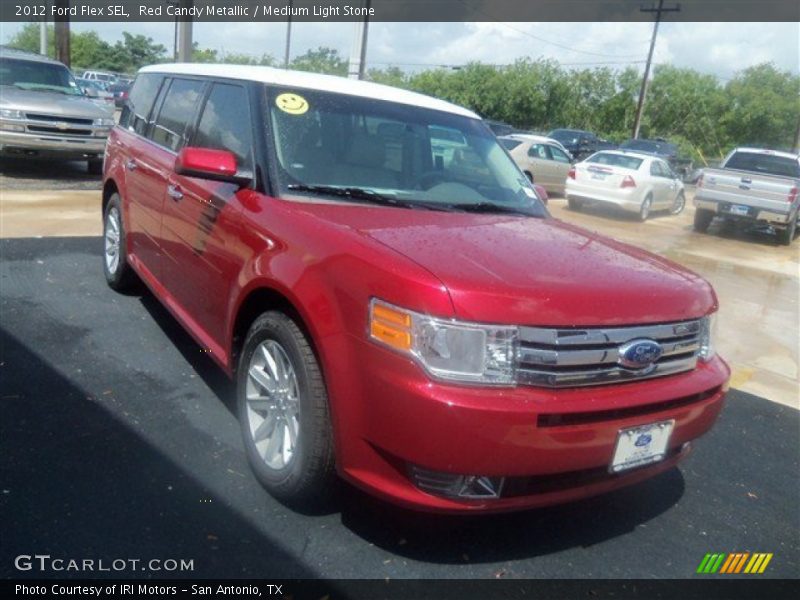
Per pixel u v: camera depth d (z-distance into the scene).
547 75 55.72
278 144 3.87
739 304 8.97
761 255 13.16
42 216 9.09
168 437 3.90
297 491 3.21
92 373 4.61
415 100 4.67
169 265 4.70
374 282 2.84
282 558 3.02
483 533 3.33
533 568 3.14
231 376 3.82
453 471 2.71
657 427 3.04
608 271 3.20
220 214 3.89
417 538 3.24
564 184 18.53
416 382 2.70
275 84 4.18
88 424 3.95
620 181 16.05
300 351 3.12
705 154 60.72
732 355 6.81
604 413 2.89
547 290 2.86
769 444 4.74
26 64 13.04
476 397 2.68
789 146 61.25
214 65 4.98
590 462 2.88
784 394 5.83
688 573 3.24
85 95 13.49
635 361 2.96
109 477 3.46
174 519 3.20
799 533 3.67
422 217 3.65
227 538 3.11
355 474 2.93
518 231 3.67
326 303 2.98
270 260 3.33
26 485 3.33
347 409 2.89
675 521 3.66
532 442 2.72
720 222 17.55
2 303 5.71
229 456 3.76
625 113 59.00
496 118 55.75
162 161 4.89
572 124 57.44
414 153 4.29
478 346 2.71
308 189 3.75
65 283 6.38
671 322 3.11
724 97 61.78
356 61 15.35
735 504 3.89
